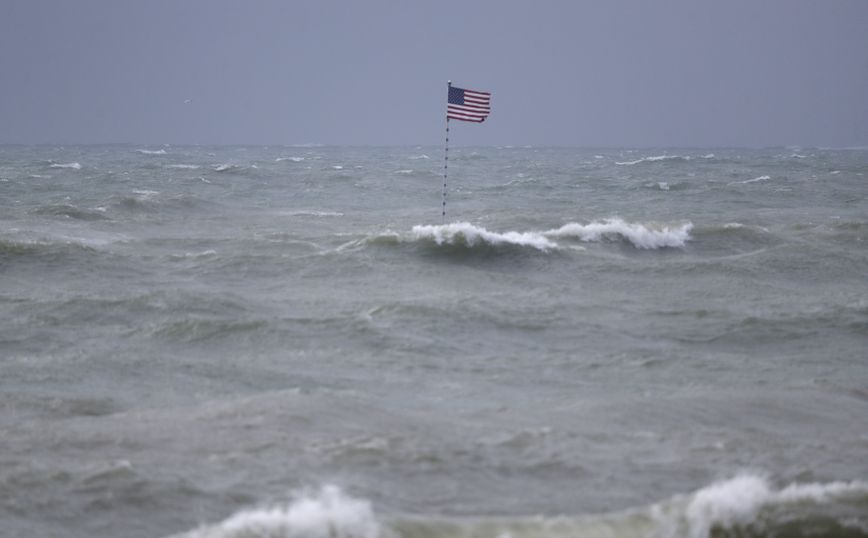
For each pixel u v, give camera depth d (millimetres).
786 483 39344
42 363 58344
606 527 34219
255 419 45625
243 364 59375
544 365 60812
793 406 50969
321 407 47719
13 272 91688
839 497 36594
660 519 34625
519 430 45312
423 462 40281
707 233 123312
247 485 37531
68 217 143625
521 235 109688
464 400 52031
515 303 80000
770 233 124250
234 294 81750
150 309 73438
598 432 45625
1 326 68312
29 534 33062
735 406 50625
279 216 162000
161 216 155250
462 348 64812
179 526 34125
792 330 71688
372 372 58281
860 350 66750
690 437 45094
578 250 107000
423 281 91500
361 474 38875
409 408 49719
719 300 84375
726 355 64750
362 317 71625
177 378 55656
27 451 40906
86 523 34062
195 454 40719
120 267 94938
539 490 38031
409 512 35625
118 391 52562
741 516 34969
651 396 53031
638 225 120812
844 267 101750
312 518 33906
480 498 37125
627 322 74062
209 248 111812
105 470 38219
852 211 178750
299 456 40625
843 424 48281
